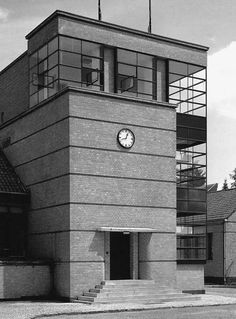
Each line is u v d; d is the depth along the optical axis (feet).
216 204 152.35
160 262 94.63
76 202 87.66
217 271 141.69
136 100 95.09
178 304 83.76
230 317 70.33
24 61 108.06
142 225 93.50
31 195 98.78
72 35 95.61
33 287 89.15
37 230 95.96
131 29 101.30
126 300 85.56
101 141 90.99
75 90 89.45
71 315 71.31
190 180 105.29
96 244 88.48
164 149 97.40
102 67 98.27
